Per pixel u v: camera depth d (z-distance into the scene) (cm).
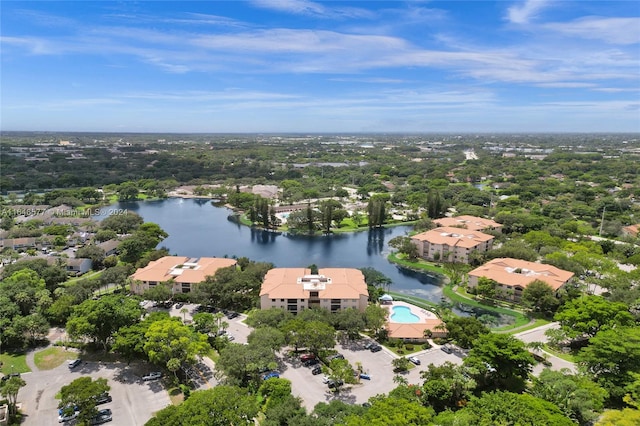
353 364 12406
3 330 13000
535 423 8188
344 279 16875
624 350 10575
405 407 8500
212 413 8569
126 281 17688
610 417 8531
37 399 10575
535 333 14700
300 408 9406
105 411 9925
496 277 18425
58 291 15875
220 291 16100
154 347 11419
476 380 10900
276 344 12138
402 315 15862
